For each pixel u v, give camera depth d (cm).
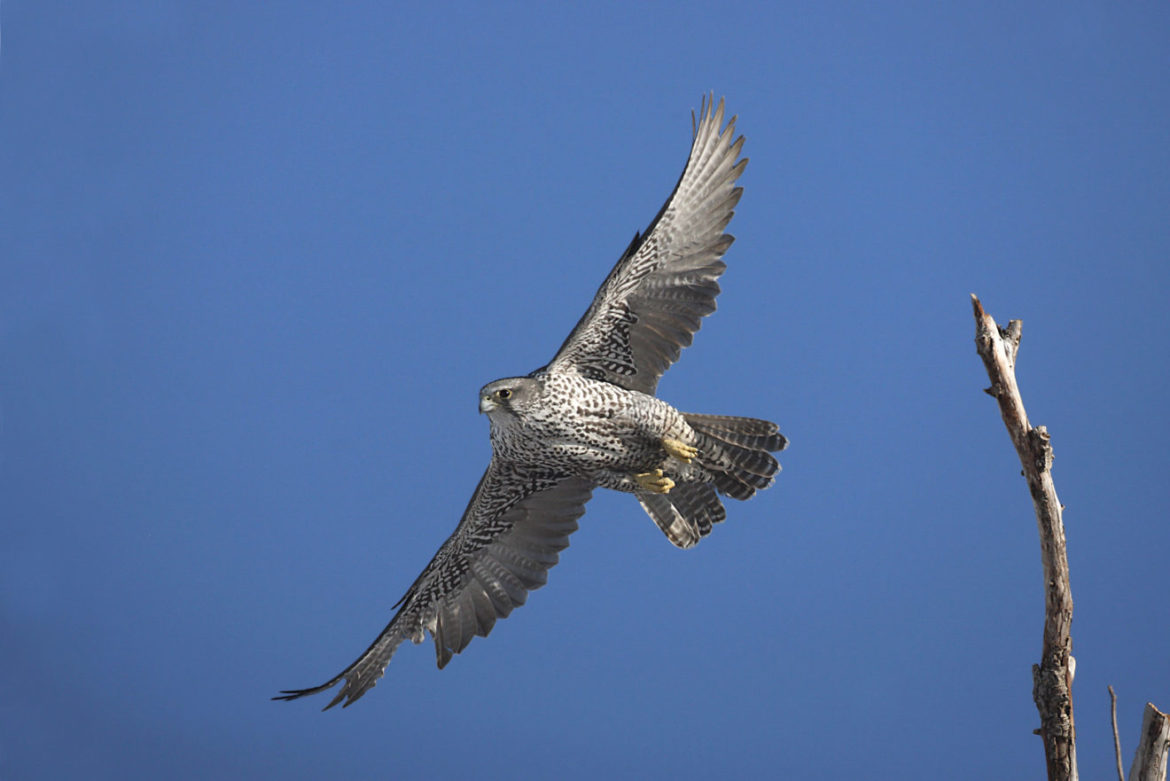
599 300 1359
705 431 1420
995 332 962
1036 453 955
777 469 1426
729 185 1406
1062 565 970
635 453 1385
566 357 1383
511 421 1329
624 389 1375
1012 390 957
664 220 1375
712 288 1406
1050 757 987
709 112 1375
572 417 1331
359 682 1459
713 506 1482
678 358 1409
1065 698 980
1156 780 969
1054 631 979
